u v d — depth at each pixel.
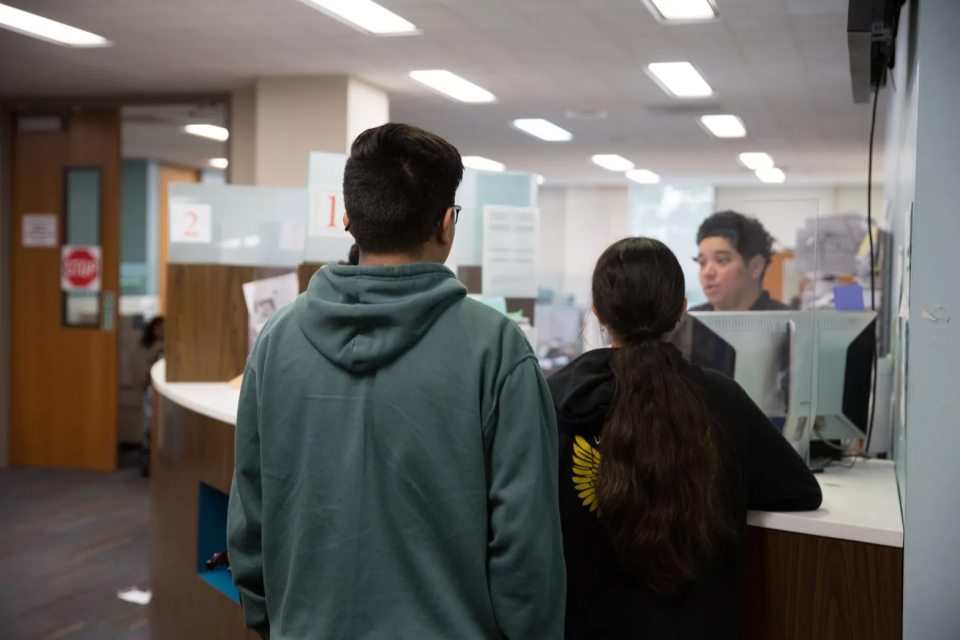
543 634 1.13
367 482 1.13
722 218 3.02
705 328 2.09
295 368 1.19
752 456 1.57
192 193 3.56
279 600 1.21
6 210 6.83
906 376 1.74
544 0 4.29
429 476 1.12
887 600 1.66
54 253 6.78
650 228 4.83
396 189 1.16
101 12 4.61
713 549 1.44
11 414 6.87
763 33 4.84
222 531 2.83
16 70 5.94
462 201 4.24
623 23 4.69
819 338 2.10
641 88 6.39
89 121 6.73
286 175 6.14
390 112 7.48
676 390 1.42
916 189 1.70
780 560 1.72
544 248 12.27
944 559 1.64
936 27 1.68
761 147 9.33
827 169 11.16
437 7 4.43
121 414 7.62
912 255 1.70
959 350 1.66
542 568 1.11
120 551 4.56
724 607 1.50
